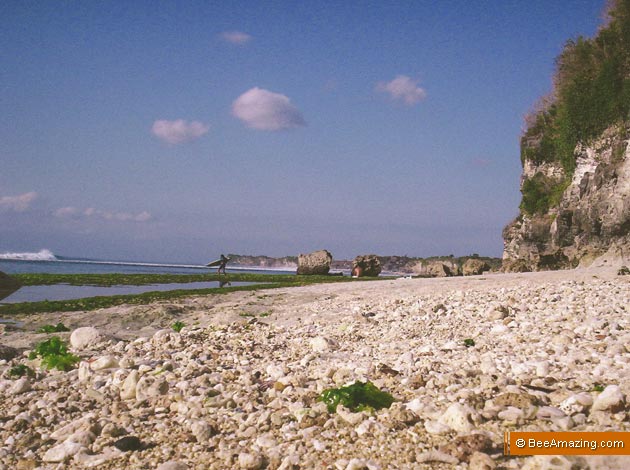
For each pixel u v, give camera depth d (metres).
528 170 56.12
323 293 28.78
